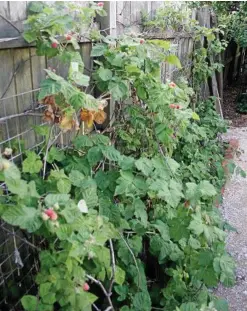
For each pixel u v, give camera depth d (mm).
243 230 2934
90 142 1706
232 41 6895
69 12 1684
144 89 1852
